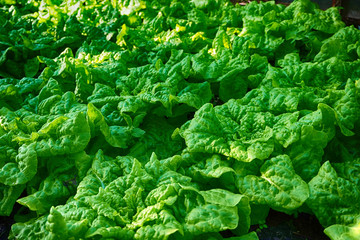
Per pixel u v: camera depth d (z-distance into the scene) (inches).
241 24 44.7
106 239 24.7
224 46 39.8
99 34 42.4
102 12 45.3
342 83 34.0
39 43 41.9
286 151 29.1
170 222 25.1
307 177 28.5
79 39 43.3
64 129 29.1
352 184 26.6
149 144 32.4
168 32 42.1
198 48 41.5
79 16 45.5
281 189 27.0
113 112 32.5
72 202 26.7
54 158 29.6
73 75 37.0
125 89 34.6
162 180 27.8
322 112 29.5
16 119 31.1
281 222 29.1
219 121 30.1
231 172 28.5
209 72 35.2
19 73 41.1
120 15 44.8
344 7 52.1
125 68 37.0
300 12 43.7
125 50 39.1
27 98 34.9
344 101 30.0
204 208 26.0
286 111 31.3
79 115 29.1
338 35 39.2
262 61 36.7
